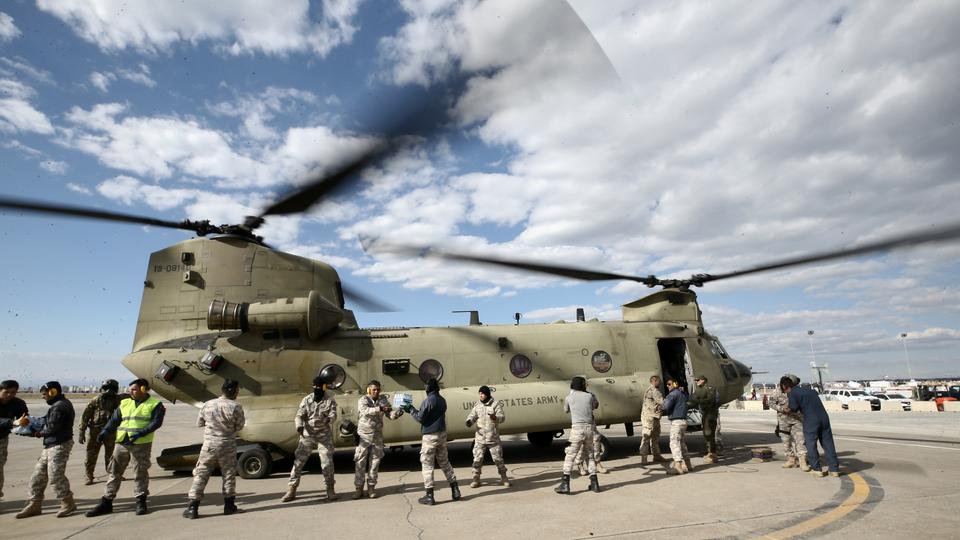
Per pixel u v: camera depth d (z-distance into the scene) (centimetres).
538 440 1340
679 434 870
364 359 1080
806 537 492
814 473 823
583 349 1148
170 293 1094
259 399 1030
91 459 934
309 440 738
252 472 961
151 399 707
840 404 3241
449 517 612
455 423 1018
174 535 564
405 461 1137
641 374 1138
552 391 1067
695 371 1163
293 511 670
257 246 1123
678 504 641
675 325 1211
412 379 1078
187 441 1767
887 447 1136
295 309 1043
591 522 566
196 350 1041
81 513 692
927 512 577
